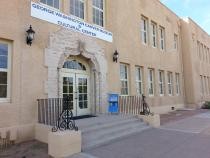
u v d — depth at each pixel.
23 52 7.71
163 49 17.95
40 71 8.20
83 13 10.70
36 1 8.45
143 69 14.58
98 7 11.62
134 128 9.38
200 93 22.66
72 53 9.55
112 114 10.84
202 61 25.05
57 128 6.66
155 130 9.66
